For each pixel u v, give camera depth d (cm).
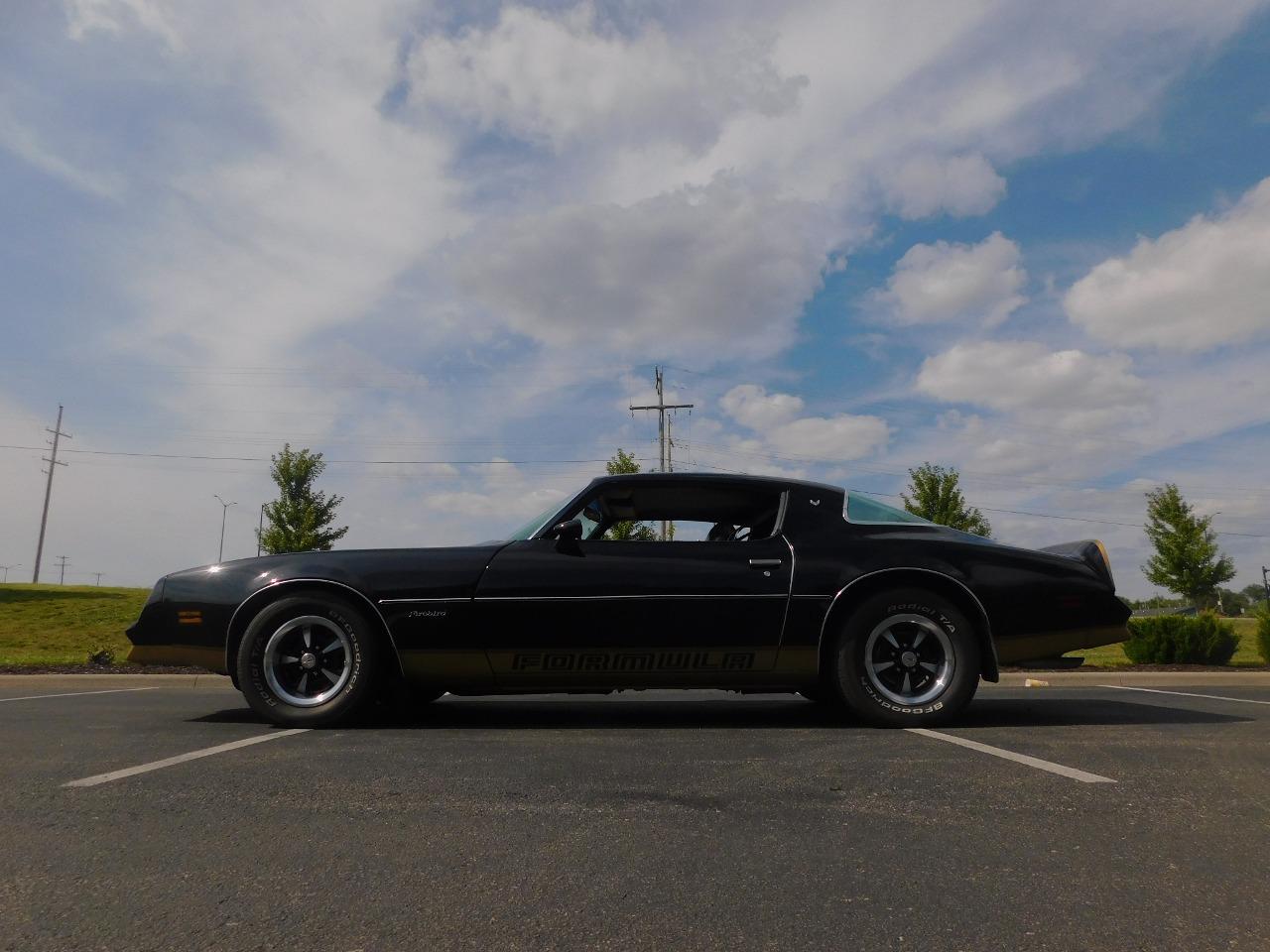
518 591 480
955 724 494
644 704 621
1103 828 275
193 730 476
